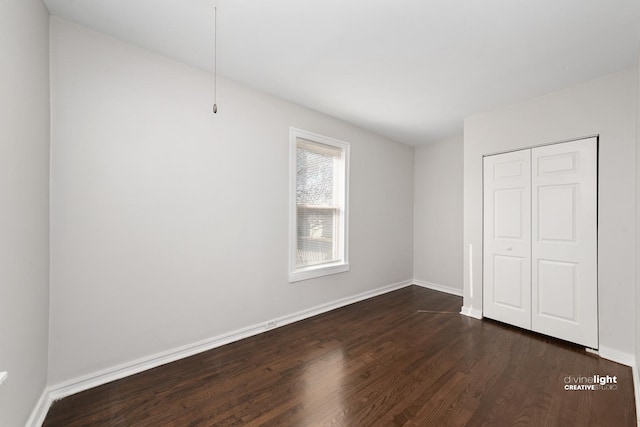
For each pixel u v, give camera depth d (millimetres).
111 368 1980
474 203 3328
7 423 1212
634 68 2258
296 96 2934
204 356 2338
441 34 1901
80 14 1754
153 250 2162
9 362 1222
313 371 2115
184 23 1832
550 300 2709
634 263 2240
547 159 2740
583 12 1657
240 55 2201
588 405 1746
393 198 4480
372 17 1747
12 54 1229
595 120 2453
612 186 2361
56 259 1775
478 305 3281
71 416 1627
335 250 3680
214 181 2486
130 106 2053
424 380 2006
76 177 1841
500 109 3113
